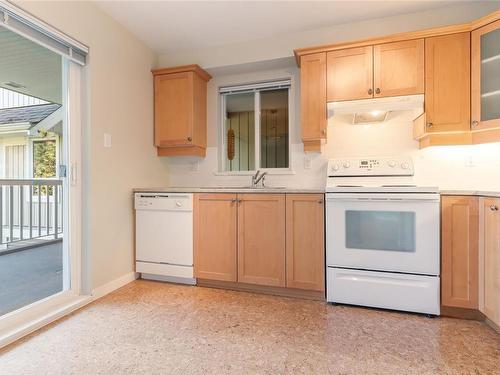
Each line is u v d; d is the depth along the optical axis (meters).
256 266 2.33
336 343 1.59
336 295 2.10
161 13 2.35
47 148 2.69
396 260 1.97
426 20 2.38
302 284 2.21
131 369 1.36
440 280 1.91
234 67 2.93
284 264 2.26
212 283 2.50
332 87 2.41
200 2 2.21
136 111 2.71
